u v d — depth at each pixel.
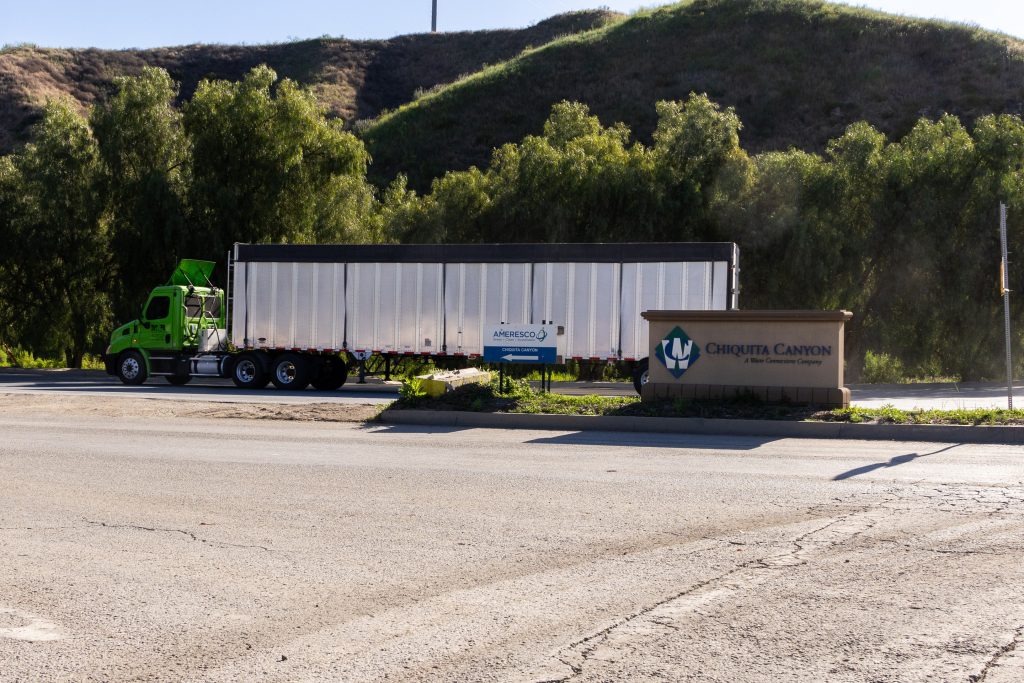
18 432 14.67
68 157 37.72
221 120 37.53
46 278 38.62
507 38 105.75
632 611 5.59
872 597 5.83
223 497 9.15
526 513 8.37
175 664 4.76
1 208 37.69
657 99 73.00
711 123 37.31
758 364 16.00
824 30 78.56
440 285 25.50
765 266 35.81
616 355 24.08
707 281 23.44
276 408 18.62
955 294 34.41
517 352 19.17
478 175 40.03
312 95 39.75
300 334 26.50
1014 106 64.88
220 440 13.79
